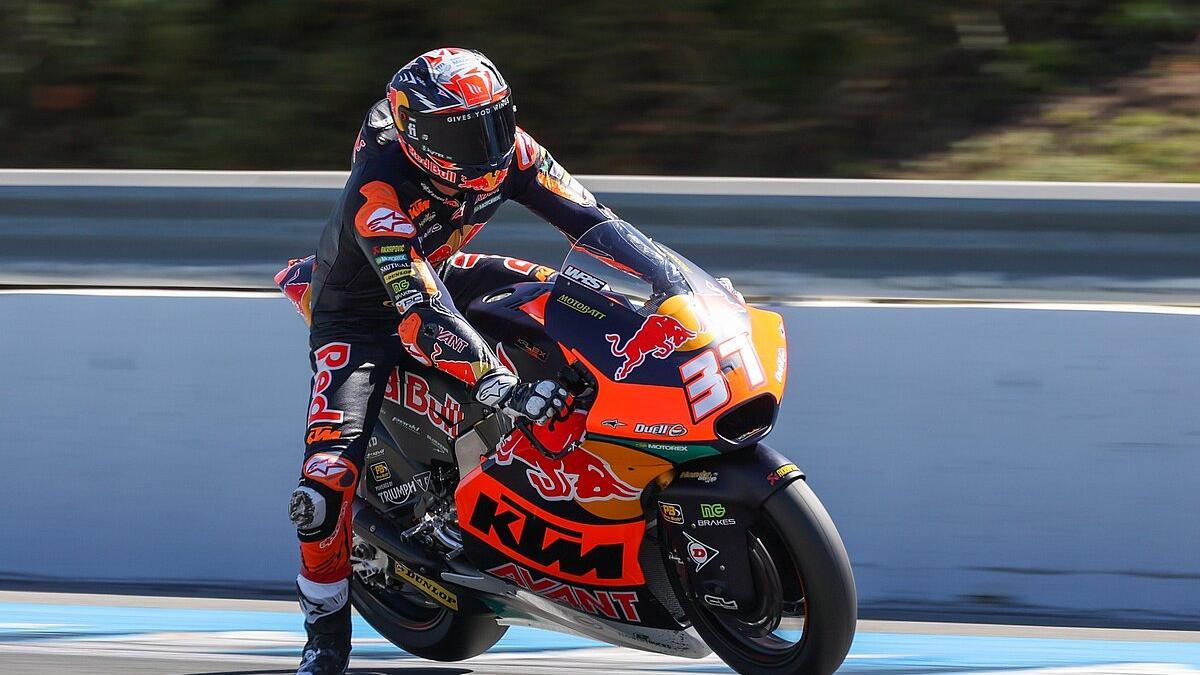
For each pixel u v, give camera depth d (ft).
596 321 40.14
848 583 37.83
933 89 92.38
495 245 60.08
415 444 46.80
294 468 58.95
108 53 101.09
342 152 95.40
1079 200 55.52
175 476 59.88
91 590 60.39
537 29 97.76
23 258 62.44
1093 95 90.89
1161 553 53.52
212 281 61.67
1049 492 54.29
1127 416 53.57
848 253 57.47
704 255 58.65
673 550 40.55
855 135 89.97
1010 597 54.70
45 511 60.85
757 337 39.96
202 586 59.77
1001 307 54.60
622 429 38.99
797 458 56.08
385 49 99.04
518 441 42.47
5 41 102.22
